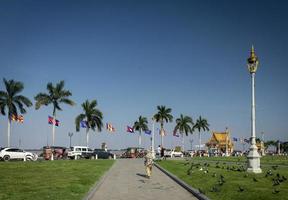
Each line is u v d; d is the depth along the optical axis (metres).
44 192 18.47
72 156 69.06
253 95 30.47
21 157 55.91
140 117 118.69
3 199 16.05
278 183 20.33
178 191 20.67
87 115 93.12
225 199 16.36
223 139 132.50
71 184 22.14
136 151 83.12
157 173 33.50
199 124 131.75
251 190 18.52
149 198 18.03
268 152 160.38
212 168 34.47
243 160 60.03
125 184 24.30
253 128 30.05
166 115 105.88
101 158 71.62
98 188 22.06
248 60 30.64
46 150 64.00
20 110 77.38
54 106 78.88
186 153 102.81
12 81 77.25
